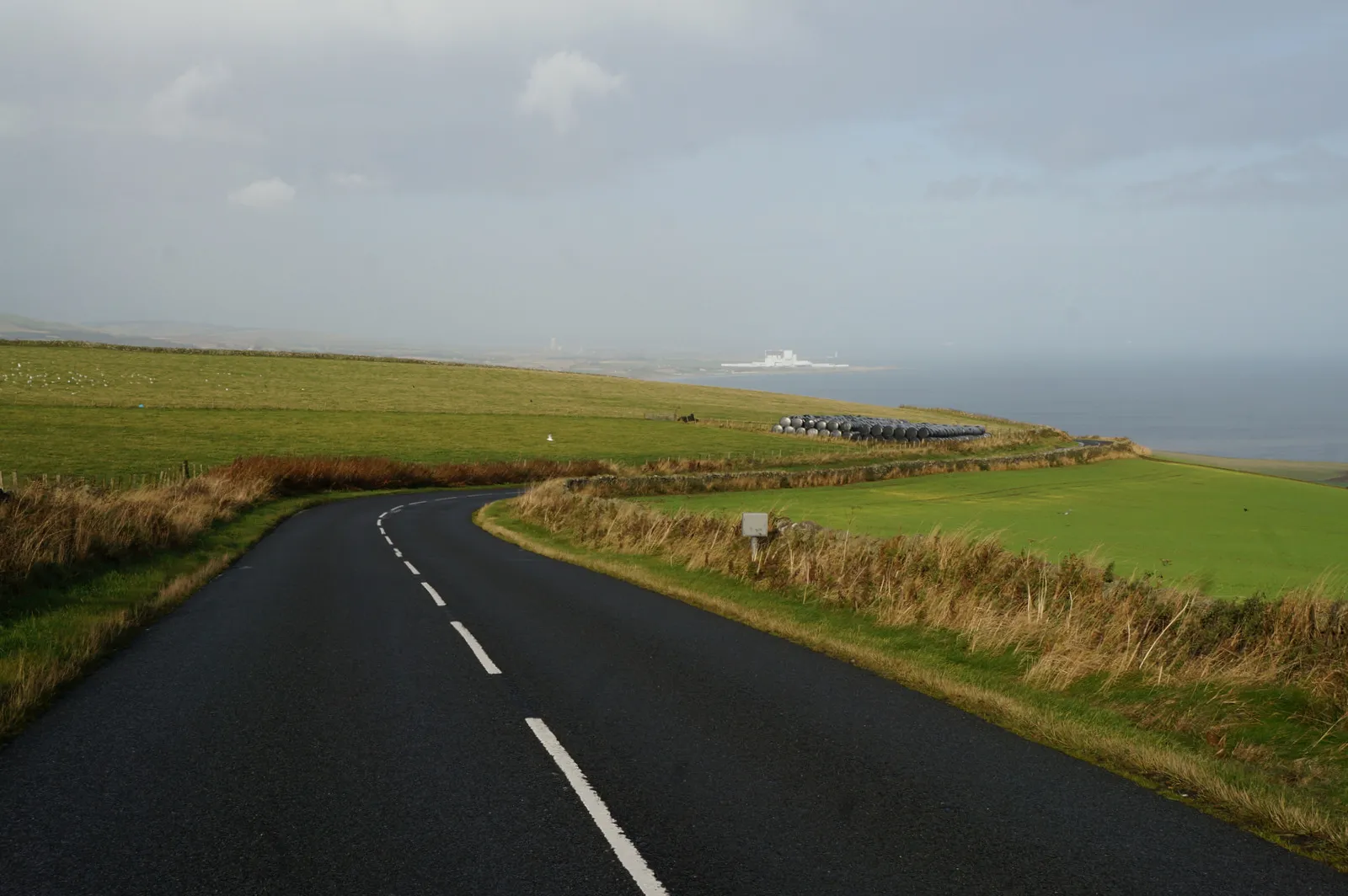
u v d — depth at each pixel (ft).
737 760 20.66
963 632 34.71
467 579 52.37
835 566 46.47
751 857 15.51
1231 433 650.43
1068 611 36.42
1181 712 24.95
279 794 18.31
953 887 14.46
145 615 38.68
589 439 205.16
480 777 19.40
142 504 65.92
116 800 17.93
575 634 35.76
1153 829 16.96
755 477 128.88
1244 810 17.87
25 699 24.38
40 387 218.18
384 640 34.50
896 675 28.81
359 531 86.69
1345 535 84.74
